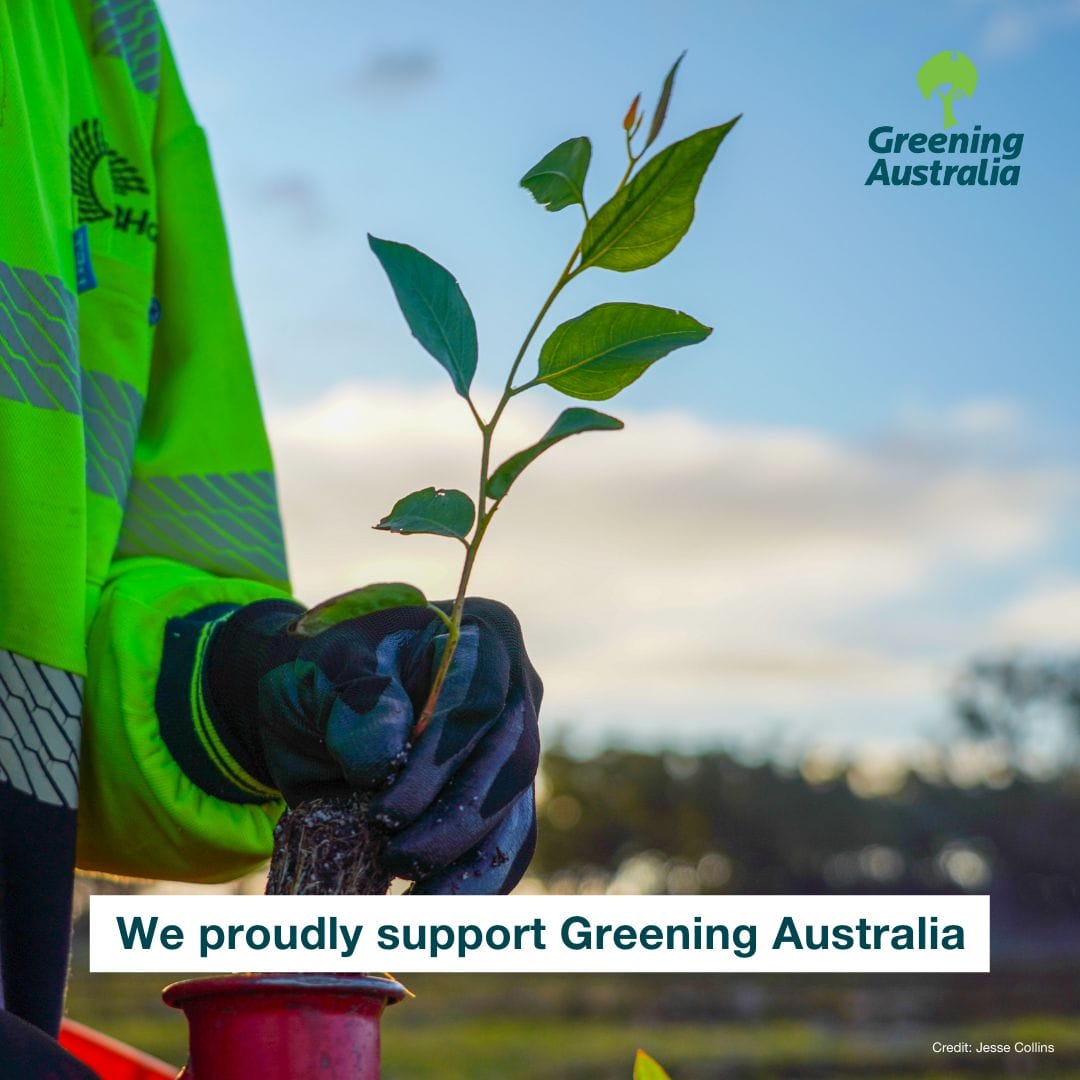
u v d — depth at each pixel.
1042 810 32.97
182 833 0.76
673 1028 11.34
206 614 0.81
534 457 0.47
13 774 0.70
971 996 12.67
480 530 0.49
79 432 0.77
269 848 0.79
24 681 0.72
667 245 0.47
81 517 0.76
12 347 0.75
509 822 0.58
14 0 0.87
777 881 33.19
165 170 1.01
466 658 0.57
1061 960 17.11
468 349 0.48
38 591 0.73
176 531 0.92
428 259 0.48
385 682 0.56
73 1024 1.03
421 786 0.54
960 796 33.91
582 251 0.47
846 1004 12.41
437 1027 11.66
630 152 0.46
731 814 32.78
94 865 0.82
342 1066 0.48
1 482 0.73
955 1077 8.68
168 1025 7.92
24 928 0.69
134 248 0.93
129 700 0.75
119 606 0.78
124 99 0.96
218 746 0.75
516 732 0.57
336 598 0.47
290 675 0.60
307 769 0.60
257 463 0.98
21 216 0.79
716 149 0.46
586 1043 10.66
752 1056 9.61
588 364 0.48
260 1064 0.47
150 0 1.04
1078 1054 9.49
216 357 0.99
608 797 32.66
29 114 0.84
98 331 0.89
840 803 33.12
